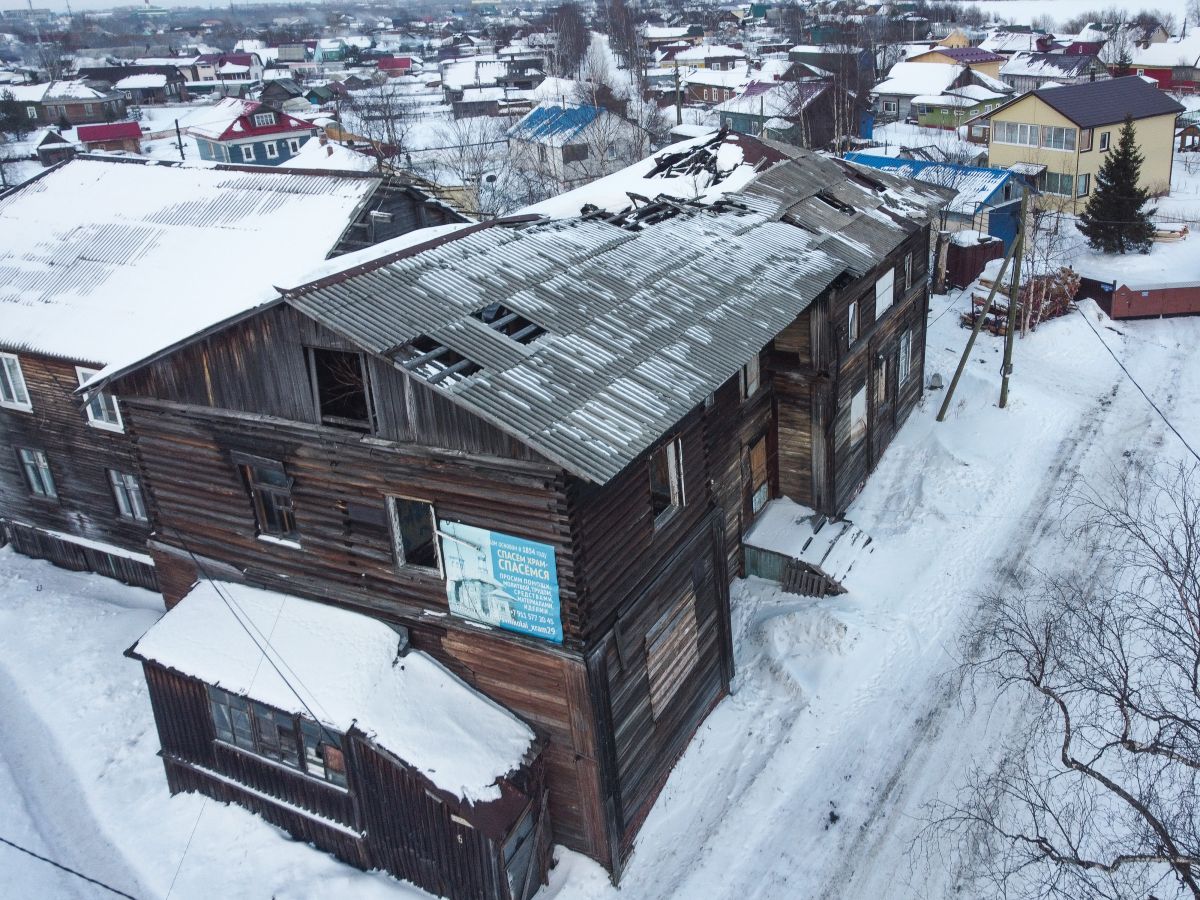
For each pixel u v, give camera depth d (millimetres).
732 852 15883
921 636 20578
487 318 15469
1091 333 35375
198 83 130375
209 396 16062
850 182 27578
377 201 23844
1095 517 24094
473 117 83312
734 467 21969
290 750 15570
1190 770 15742
